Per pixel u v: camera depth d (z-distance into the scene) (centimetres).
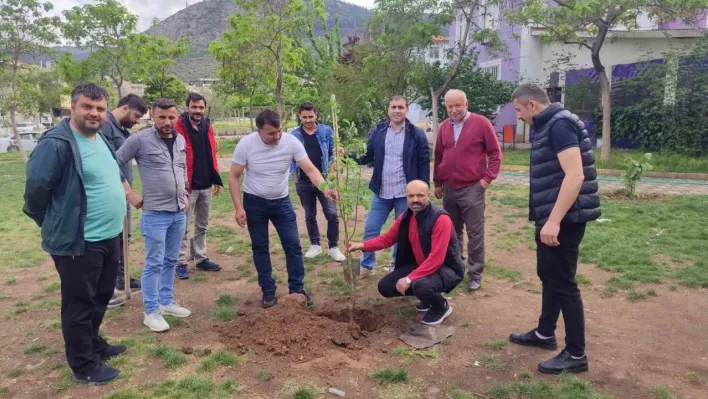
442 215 445
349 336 425
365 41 2202
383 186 564
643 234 729
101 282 383
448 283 448
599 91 1834
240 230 838
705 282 539
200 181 600
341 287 561
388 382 361
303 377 366
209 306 512
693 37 1702
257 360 391
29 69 2344
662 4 1195
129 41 1842
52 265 680
